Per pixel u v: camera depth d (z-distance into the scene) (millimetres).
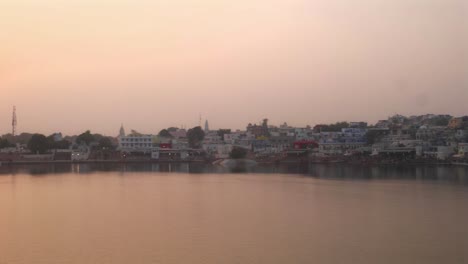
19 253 42969
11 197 81562
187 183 109625
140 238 48031
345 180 113500
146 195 84125
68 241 47094
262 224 54906
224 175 137500
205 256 41562
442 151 172750
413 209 65250
